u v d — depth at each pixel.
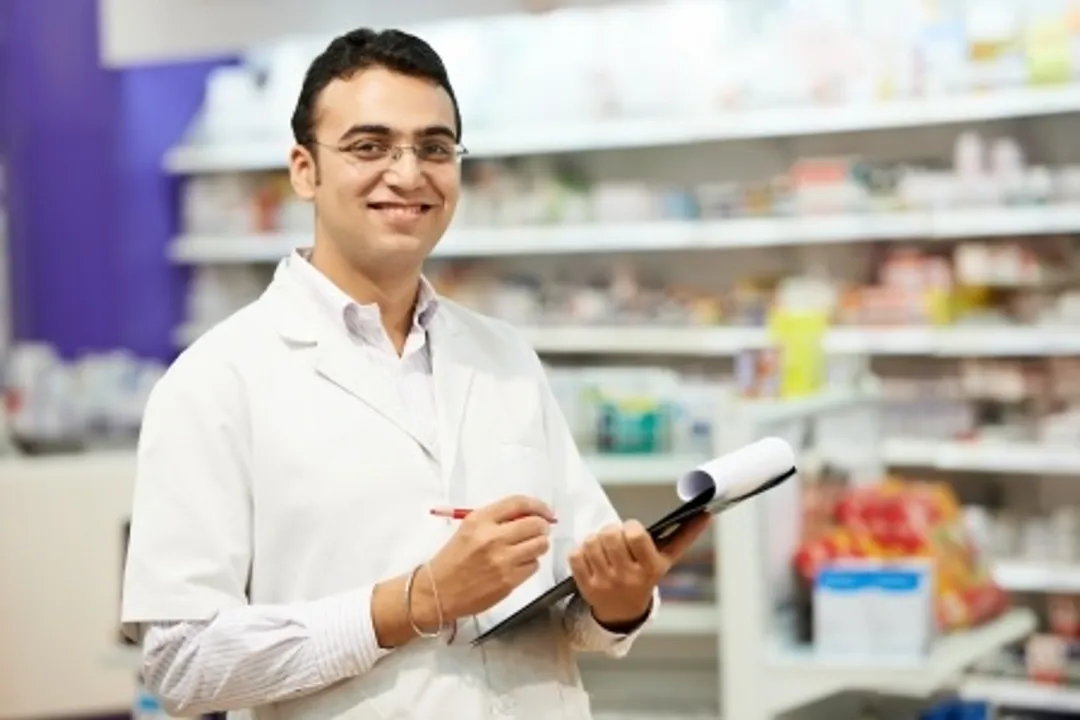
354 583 2.25
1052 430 6.59
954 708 4.21
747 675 3.82
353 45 2.32
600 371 5.36
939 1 7.05
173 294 8.86
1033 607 6.98
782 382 4.39
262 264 8.77
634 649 4.95
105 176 8.68
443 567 2.14
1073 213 6.49
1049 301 6.71
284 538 2.26
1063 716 6.53
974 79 6.63
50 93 8.52
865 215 6.91
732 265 7.75
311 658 2.16
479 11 5.85
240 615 2.18
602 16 7.54
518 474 2.41
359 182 2.28
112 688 6.09
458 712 2.24
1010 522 6.77
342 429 2.30
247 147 8.36
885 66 6.85
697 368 7.78
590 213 7.66
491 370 2.48
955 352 6.84
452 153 2.35
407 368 2.40
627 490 5.14
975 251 6.77
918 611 3.71
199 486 2.25
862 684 3.73
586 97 7.48
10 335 8.37
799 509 4.09
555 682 2.37
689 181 7.86
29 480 6.00
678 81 7.32
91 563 6.08
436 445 2.35
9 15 8.43
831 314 7.00
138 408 6.93
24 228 8.46
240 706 2.22
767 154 7.66
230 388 2.29
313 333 2.34
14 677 5.99
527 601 2.35
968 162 6.73
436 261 8.28
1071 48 6.44
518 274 8.18
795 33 7.09
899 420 6.91
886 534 3.92
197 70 8.89
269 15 6.21
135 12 6.53
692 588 4.82
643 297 7.57
